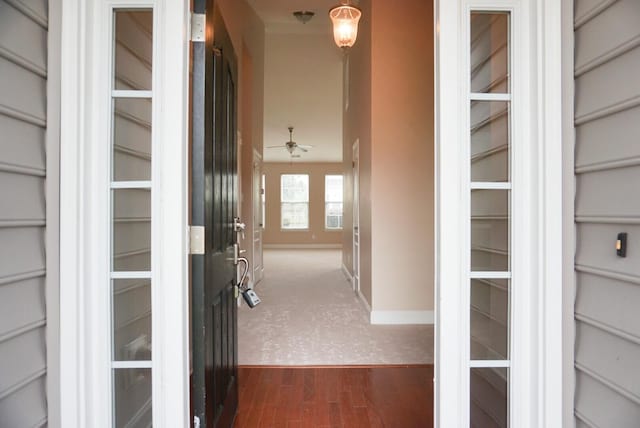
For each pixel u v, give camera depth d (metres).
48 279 1.08
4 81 0.93
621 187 0.95
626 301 0.94
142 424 1.21
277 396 2.21
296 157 11.66
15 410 0.97
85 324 1.14
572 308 1.11
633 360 0.92
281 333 3.43
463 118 1.22
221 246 1.64
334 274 7.00
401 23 3.80
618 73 0.96
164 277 1.20
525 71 1.21
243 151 4.97
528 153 1.21
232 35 3.92
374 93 3.80
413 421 1.95
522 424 1.20
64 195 1.12
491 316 1.25
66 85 1.12
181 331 1.20
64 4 1.12
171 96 1.20
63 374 1.11
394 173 3.81
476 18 1.25
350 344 3.13
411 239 3.81
